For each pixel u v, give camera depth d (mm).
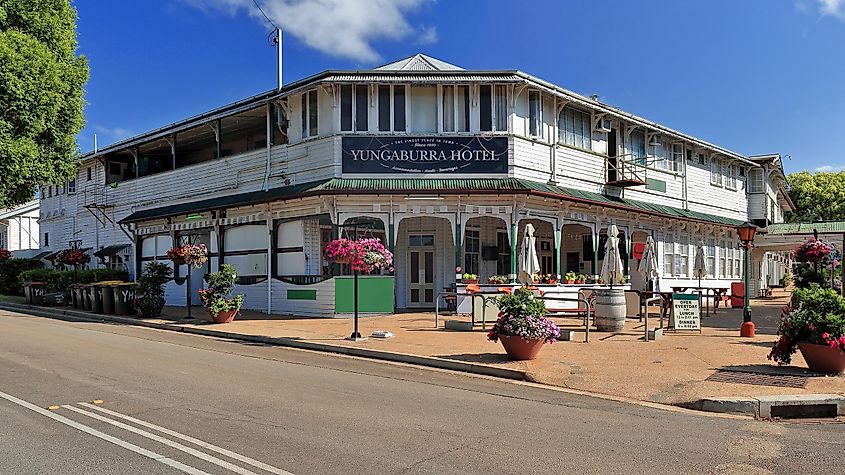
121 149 31047
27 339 14828
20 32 19688
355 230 20359
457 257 20359
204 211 24375
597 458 5863
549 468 5555
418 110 21391
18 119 18875
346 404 8055
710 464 5727
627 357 11562
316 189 19641
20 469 5430
